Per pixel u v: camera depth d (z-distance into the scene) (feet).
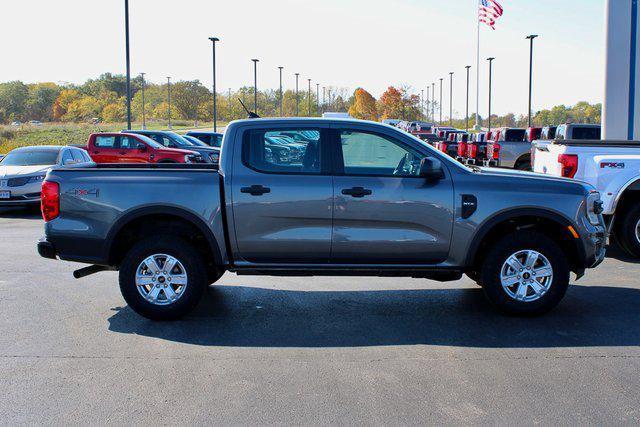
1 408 13.51
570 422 12.69
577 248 20.24
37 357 16.71
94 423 12.77
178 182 19.80
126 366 16.02
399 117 320.70
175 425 12.67
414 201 19.67
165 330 19.10
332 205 19.65
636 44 41.50
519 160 65.31
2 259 30.32
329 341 17.95
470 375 15.26
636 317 20.20
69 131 205.77
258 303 22.17
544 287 20.06
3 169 49.80
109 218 19.77
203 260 19.99
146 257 19.76
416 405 13.53
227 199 19.70
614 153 30.19
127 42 99.04
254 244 19.88
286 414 13.14
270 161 20.02
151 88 394.11
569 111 274.77
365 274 20.39
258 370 15.70
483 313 20.76
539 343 17.66
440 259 20.15
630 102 41.98
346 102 377.71
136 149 69.26
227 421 12.82
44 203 20.12
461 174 20.01
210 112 353.72
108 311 21.26
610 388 14.42
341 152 20.02
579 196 20.07
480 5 155.43
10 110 444.55
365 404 13.61
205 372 15.57
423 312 20.92
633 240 29.73
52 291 23.98
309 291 23.93
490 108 184.85
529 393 14.14
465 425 12.58
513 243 19.81
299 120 20.17
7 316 20.61
